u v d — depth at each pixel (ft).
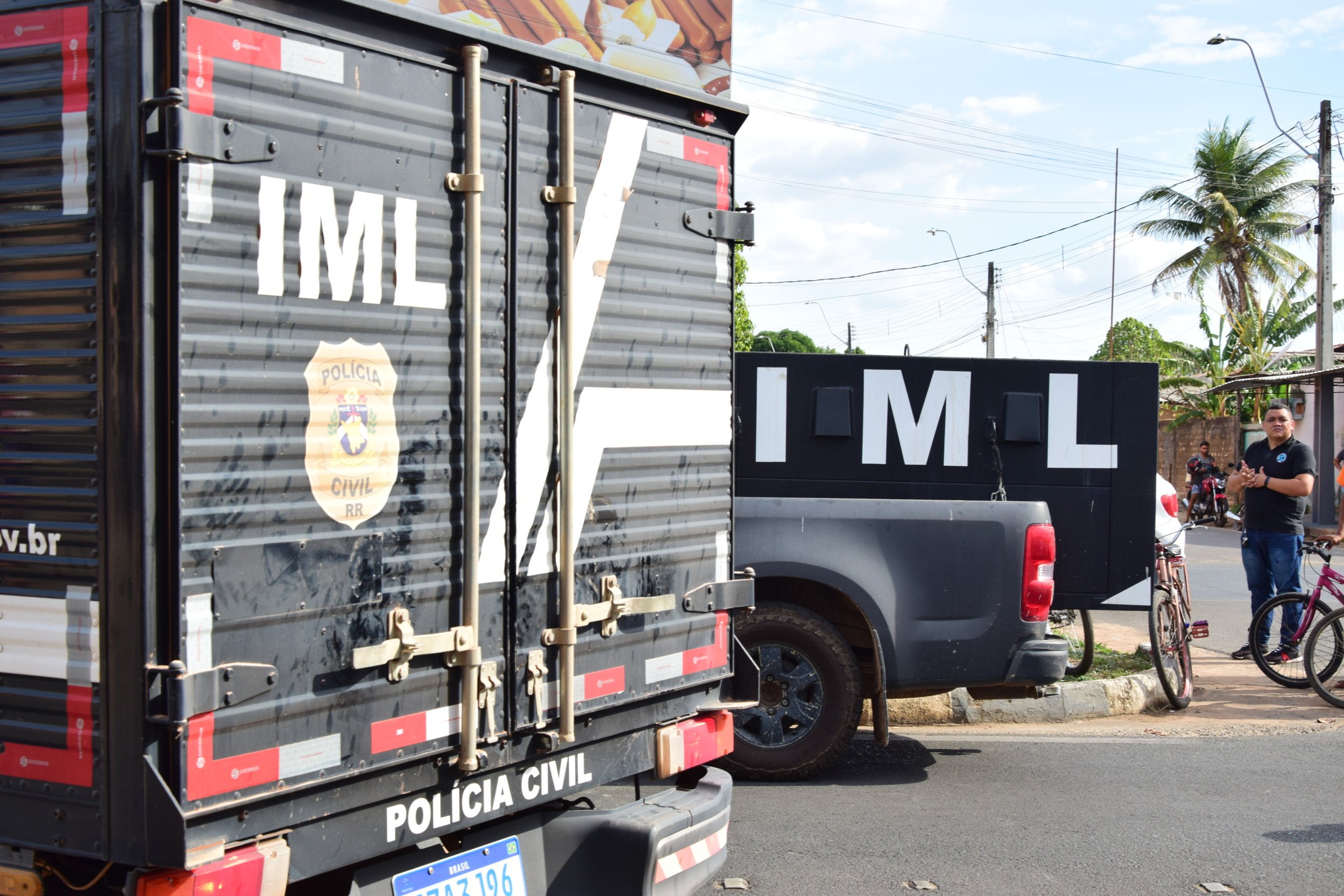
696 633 13.00
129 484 8.22
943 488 25.30
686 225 12.71
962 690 25.57
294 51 8.98
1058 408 25.32
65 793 8.52
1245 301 108.68
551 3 11.66
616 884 11.39
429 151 9.96
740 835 17.31
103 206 8.30
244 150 8.63
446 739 10.12
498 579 10.48
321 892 10.18
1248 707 27.07
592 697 11.53
